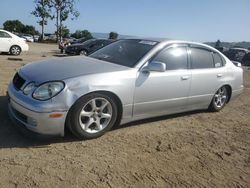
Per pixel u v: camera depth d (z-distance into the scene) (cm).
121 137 497
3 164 382
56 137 450
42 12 5384
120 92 482
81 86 443
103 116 479
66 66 487
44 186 346
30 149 425
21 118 448
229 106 759
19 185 344
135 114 521
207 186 386
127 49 565
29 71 475
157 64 509
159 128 556
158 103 543
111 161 416
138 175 391
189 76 584
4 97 637
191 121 616
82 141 465
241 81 729
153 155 448
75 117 445
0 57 1594
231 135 562
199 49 623
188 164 434
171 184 380
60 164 395
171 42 575
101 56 575
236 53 2916
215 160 456
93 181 366
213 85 645
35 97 427
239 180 409
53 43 5322
